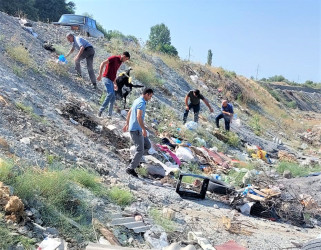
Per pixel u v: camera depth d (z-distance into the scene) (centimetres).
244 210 805
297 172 1330
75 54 1543
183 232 606
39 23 1738
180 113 1664
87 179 632
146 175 880
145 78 1769
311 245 444
